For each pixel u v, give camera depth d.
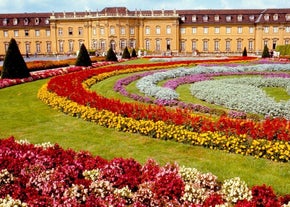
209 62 39.12
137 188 6.75
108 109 12.38
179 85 21.69
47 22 93.06
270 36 86.62
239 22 88.00
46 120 13.09
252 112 13.60
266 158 8.91
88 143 10.33
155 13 89.69
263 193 6.09
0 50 94.75
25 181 6.45
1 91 20.53
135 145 10.11
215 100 15.63
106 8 91.06
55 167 7.28
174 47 89.56
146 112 11.34
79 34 91.00
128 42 87.81
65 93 15.39
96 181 6.48
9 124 12.57
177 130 10.29
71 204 5.80
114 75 28.02
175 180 6.42
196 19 90.06
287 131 9.16
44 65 36.66
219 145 9.53
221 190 6.61
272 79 21.05
